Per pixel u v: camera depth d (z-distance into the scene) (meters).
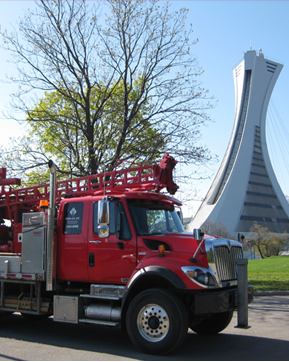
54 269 6.98
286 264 33.12
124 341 6.64
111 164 17.19
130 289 5.79
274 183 144.25
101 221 5.99
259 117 145.00
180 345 5.98
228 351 5.82
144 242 6.27
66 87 18.20
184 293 5.86
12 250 8.66
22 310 7.31
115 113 18.27
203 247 5.89
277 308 11.11
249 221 130.75
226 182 136.00
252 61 142.75
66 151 18.80
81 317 6.37
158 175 6.98
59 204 8.08
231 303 6.13
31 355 5.61
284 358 5.38
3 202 9.84
